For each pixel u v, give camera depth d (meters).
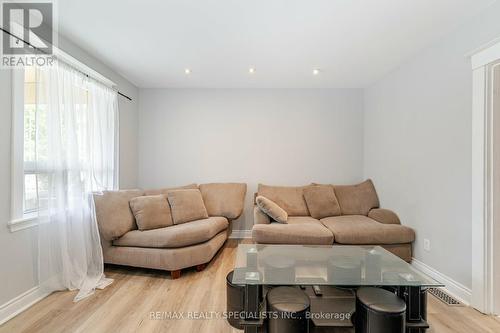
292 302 1.59
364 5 1.93
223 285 2.40
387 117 3.35
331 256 2.14
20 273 1.96
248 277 1.68
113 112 3.17
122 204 2.83
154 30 2.29
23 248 1.98
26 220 1.99
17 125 1.93
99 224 2.61
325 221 3.21
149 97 3.97
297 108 3.97
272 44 2.56
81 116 2.56
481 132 1.95
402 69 3.03
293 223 3.04
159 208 2.96
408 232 2.76
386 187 3.37
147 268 2.71
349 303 1.98
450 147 2.29
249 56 2.84
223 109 3.98
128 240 2.64
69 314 1.91
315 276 1.84
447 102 2.33
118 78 3.39
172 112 3.99
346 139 3.97
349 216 3.39
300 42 2.52
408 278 1.70
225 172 4.00
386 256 2.12
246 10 2.00
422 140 2.67
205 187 3.74
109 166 3.08
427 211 2.59
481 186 1.95
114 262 2.66
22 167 1.97
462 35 2.16
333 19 2.12
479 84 1.96
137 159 3.94
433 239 2.50
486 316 1.90
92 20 2.14
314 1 1.89
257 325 1.58
